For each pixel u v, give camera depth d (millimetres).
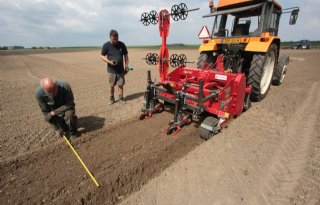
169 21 4398
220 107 3264
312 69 9656
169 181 2350
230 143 3010
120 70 4711
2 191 2289
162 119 4043
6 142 3188
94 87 6859
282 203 1969
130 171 2623
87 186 2375
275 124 3580
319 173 2334
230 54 5020
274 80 6426
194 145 3201
